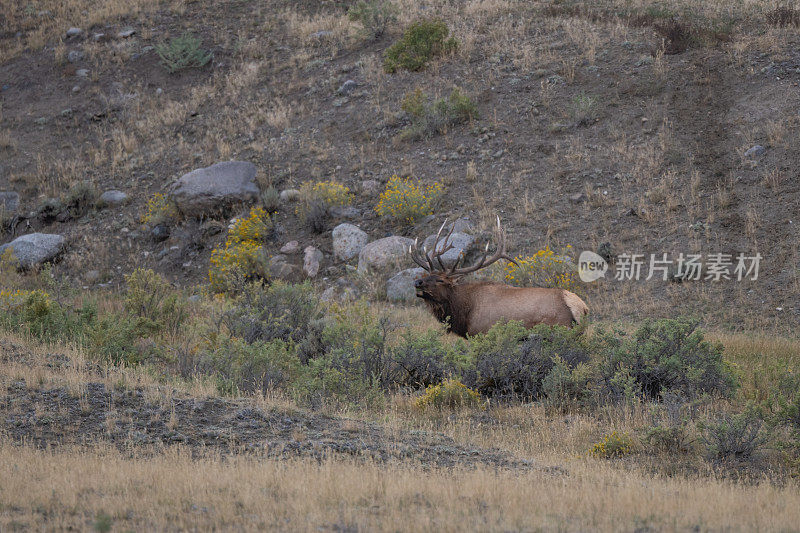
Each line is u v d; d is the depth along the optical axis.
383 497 19.02
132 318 41.00
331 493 18.91
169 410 26.14
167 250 68.62
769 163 60.66
